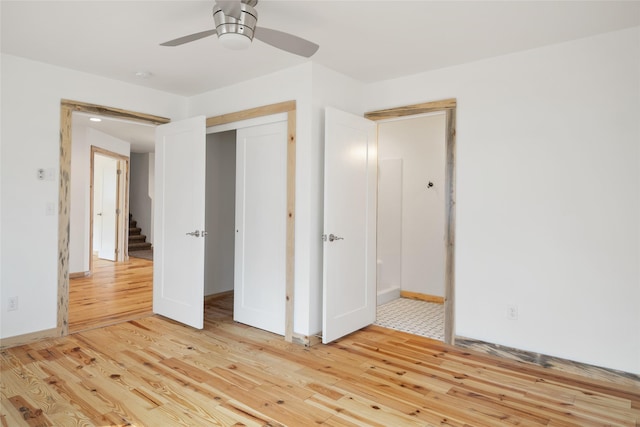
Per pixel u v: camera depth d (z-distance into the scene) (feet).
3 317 10.65
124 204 26.30
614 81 9.12
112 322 13.09
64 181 11.62
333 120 11.02
